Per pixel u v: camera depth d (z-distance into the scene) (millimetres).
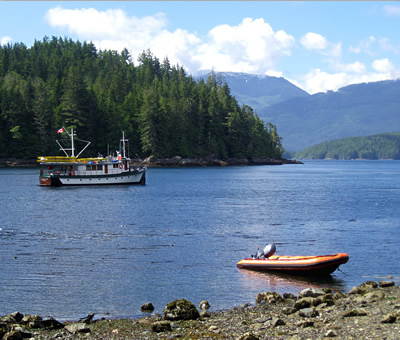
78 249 35344
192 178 121688
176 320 19969
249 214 55188
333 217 53000
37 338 17812
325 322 18578
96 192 82938
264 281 27109
